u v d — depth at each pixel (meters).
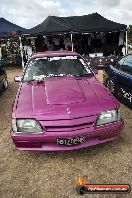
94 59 11.60
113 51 14.16
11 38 14.37
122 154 3.61
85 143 3.31
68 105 3.30
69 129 3.19
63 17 14.08
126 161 3.42
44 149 3.30
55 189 2.93
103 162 3.43
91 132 3.24
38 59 4.76
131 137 4.12
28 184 3.06
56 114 3.21
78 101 3.38
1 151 3.93
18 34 13.37
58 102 3.37
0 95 7.36
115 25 12.85
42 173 3.27
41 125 3.22
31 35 12.91
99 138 3.35
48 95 3.57
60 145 3.27
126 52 13.26
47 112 3.25
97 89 3.80
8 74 11.99
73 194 2.81
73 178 3.12
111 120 3.37
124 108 5.56
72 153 3.69
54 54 4.93
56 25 12.84
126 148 3.77
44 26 12.95
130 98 5.17
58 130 3.20
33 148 3.34
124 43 13.98
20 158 3.68
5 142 4.25
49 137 3.21
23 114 3.29
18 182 3.11
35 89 3.90
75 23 13.21
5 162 3.60
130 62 5.48
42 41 14.41
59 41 14.40
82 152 3.70
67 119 3.20
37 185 3.03
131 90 5.03
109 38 14.11
